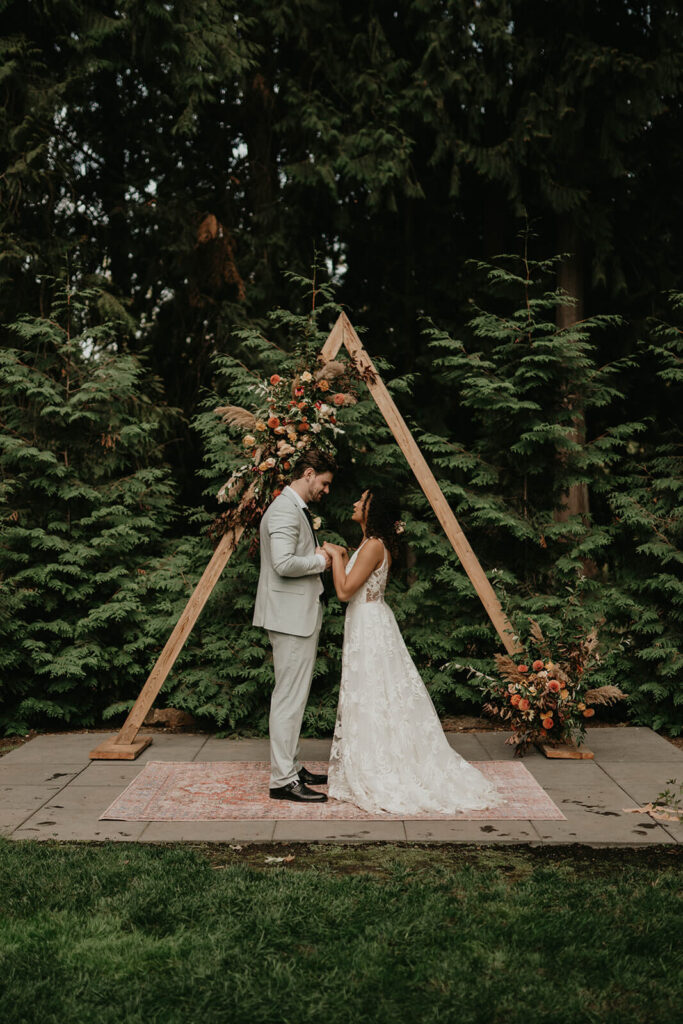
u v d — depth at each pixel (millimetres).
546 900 3049
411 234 7535
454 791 4246
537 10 6664
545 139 6574
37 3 6488
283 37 7238
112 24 6426
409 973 2576
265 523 4445
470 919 2898
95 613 5984
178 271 7441
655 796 4391
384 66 6734
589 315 7477
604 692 5109
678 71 6191
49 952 2674
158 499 6656
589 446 6457
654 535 6219
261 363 7156
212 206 7684
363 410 6004
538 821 4004
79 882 3191
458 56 6598
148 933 2818
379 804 4148
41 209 7039
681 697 5867
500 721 6117
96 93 7316
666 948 2699
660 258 7211
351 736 4344
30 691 6160
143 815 4086
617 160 6492
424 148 7242
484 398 6281
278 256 7332
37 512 6398
